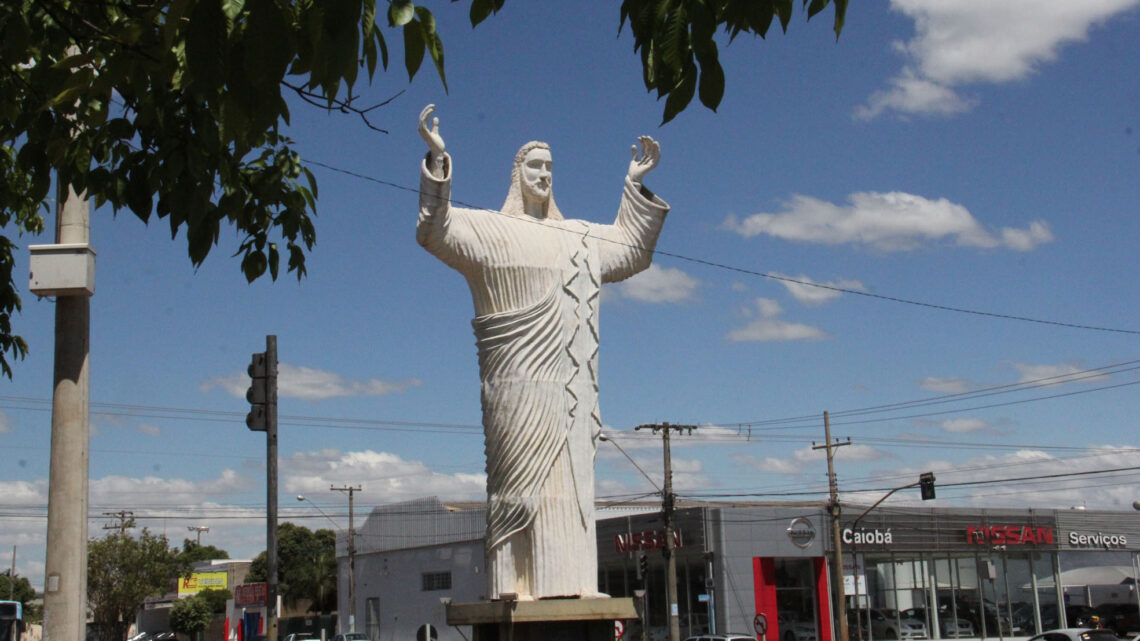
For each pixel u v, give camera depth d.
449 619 16.89
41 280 11.12
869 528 54.78
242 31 4.08
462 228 16.66
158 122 6.01
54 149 6.20
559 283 17.19
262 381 16.59
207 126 5.66
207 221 5.96
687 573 53.50
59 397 11.21
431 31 4.65
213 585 96.56
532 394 16.69
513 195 17.77
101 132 6.35
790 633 51.94
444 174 16.33
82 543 11.18
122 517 74.38
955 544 57.19
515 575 16.64
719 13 4.64
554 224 17.62
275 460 16.50
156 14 5.15
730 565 51.09
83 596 11.13
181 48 5.28
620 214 18.28
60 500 11.11
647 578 56.09
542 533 16.52
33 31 5.86
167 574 75.00
